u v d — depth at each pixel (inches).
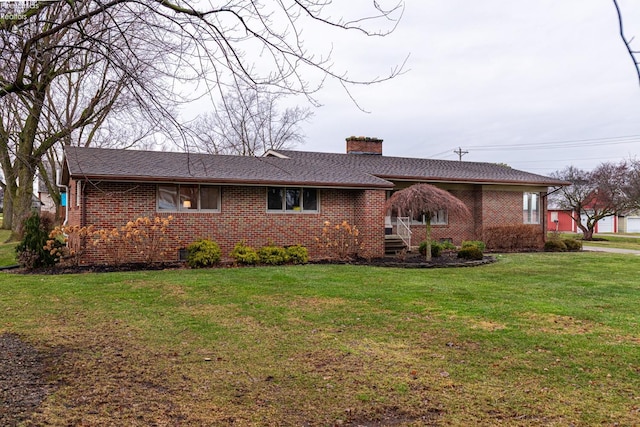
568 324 273.0
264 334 251.3
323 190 641.6
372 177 677.9
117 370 194.5
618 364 205.0
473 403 165.8
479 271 509.4
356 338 244.5
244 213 595.2
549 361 209.3
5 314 291.4
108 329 259.0
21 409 153.6
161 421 149.6
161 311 303.3
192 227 567.8
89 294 354.6
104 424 145.9
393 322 277.0
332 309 310.3
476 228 826.8
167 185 556.4
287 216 619.2
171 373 192.2
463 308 313.7
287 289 380.8
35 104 184.5
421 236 788.6
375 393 173.9
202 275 452.1
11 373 187.3
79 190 533.0
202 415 154.6
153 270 490.9
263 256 558.6
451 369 199.0
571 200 1213.1
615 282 432.1
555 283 424.2
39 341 234.1
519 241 804.6
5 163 222.1
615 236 1317.7
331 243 614.2
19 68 164.1
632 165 1225.4
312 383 183.3
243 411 158.4
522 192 853.2
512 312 302.4
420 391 176.1
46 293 356.5
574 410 160.1
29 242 500.4
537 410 160.1
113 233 501.0
